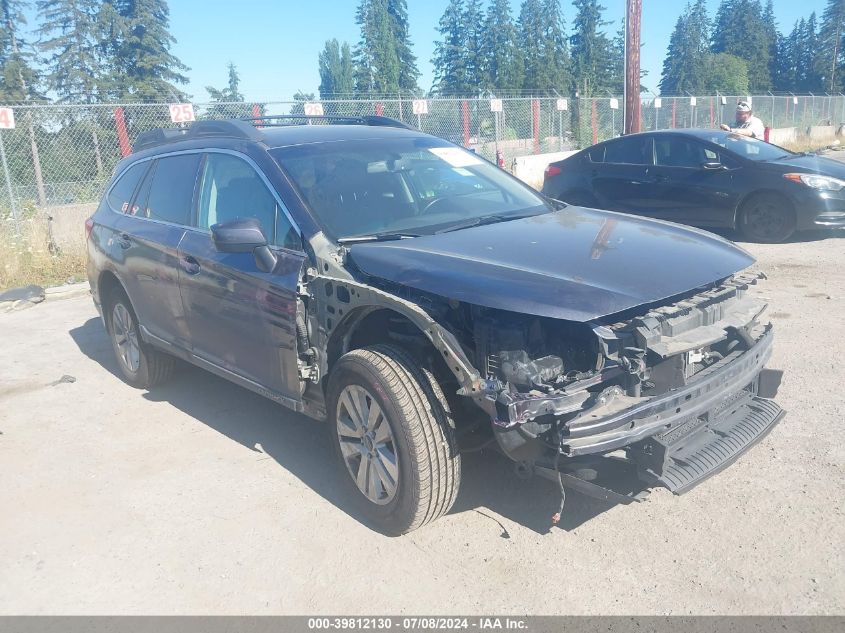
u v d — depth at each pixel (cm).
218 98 3928
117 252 558
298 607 321
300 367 399
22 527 394
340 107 1662
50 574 352
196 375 625
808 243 1023
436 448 338
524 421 303
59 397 585
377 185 439
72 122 1272
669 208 1102
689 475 324
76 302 918
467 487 410
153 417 536
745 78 7669
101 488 432
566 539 358
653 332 316
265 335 418
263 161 438
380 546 361
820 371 540
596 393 320
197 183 489
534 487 408
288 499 409
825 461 411
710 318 352
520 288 319
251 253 412
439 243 379
